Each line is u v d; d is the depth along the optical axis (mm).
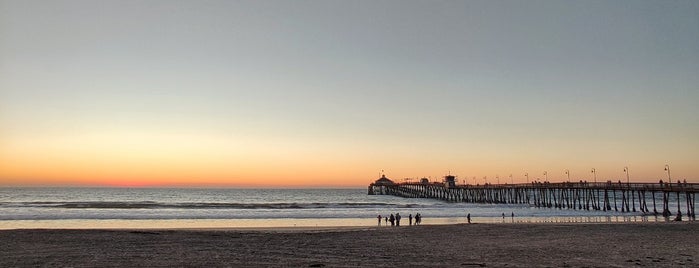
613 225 35406
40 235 26812
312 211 61969
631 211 66312
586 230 31172
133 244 23156
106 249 21016
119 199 118125
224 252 20062
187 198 130750
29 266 16109
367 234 29484
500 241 25172
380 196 158625
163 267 15883
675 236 26891
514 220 50906
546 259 17828
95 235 27359
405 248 21922
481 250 21062
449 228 33719
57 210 58406
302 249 21344
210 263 16734
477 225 36469
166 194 166125
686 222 40125
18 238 25281
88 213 54969
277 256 18781
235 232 31078
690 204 53344
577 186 70188
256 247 22109
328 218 53500
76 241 24375
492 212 62844
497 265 16234
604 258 17984
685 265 16078
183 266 16078
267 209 65125
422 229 32906
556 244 23344
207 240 25219
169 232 30016
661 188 53969
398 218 41969
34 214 52812
